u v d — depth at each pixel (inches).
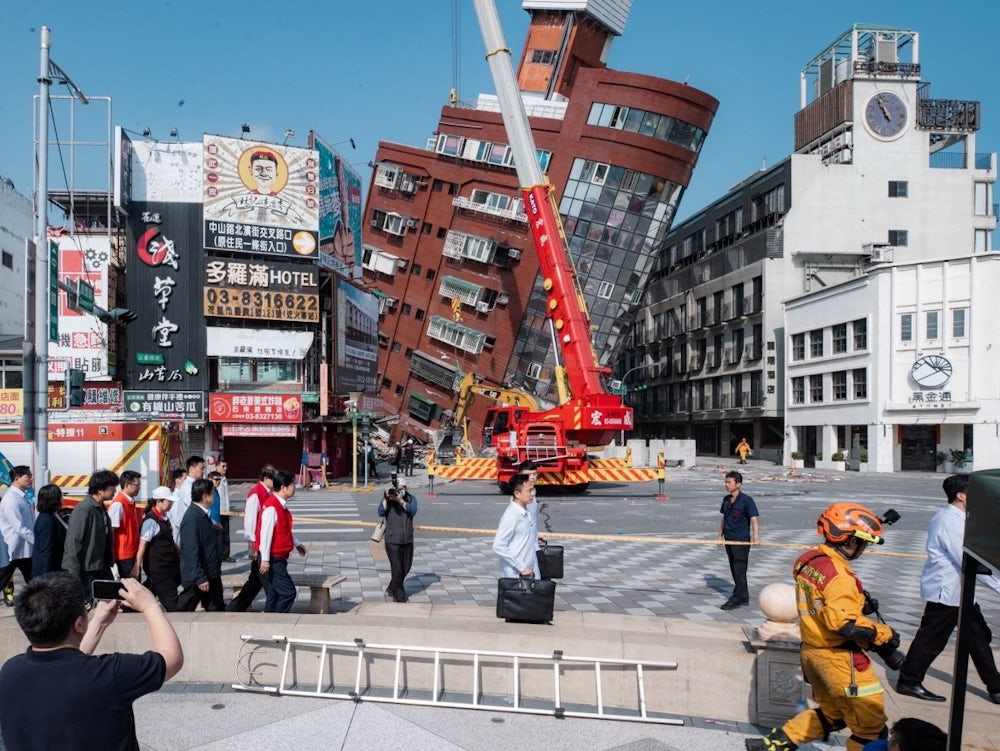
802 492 1015.0
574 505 841.5
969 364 1418.6
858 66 1887.3
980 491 120.6
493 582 416.8
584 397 941.2
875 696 162.2
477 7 1093.8
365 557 490.6
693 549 540.7
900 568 466.9
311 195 1211.9
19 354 1114.7
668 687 221.5
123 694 103.7
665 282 2541.8
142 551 294.5
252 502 299.0
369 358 1451.8
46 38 502.3
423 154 1840.6
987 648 215.0
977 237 1899.6
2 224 1417.3
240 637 241.9
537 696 229.6
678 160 1679.4
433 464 964.6
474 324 1787.6
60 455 584.7
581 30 1897.1
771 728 210.8
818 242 1881.2
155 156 1146.0
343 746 195.8
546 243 1036.5
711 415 2220.7
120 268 1158.3
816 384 1739.7
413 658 235.8
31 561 340.8
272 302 1167.6
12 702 101.5
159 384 1133.7
